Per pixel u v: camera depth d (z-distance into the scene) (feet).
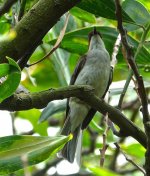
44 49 35.73
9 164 15.72
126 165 46.06
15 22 21.94
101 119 40.88
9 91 16.05
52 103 31.35
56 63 34.37
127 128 21.68
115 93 30.58
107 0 22.33
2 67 15.55
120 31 18.53
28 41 18.26
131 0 24.95
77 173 40.16
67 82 36.32
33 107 18.62
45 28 18.38
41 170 42.73
